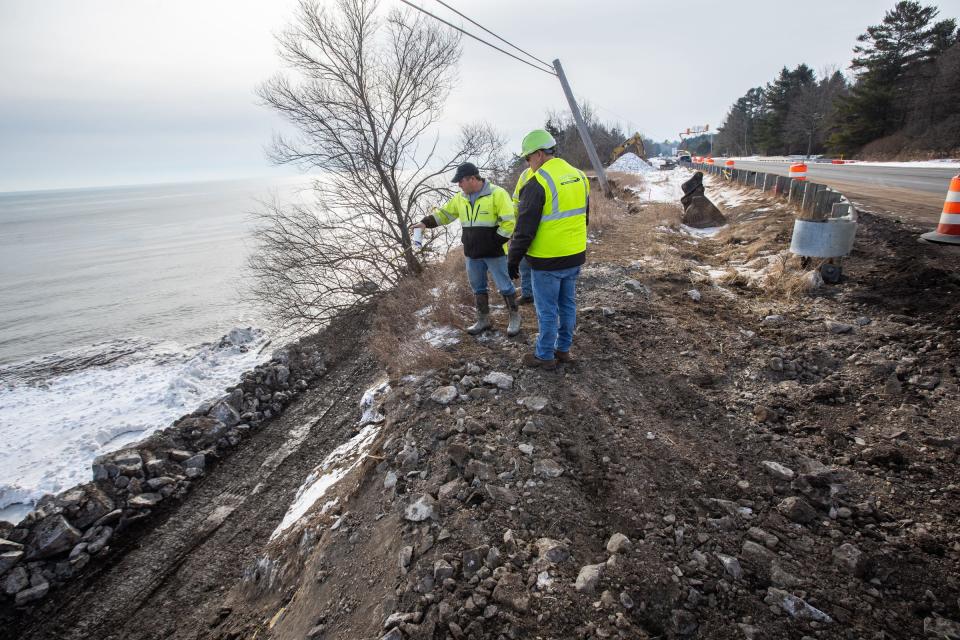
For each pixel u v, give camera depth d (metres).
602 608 2.22
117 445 7.94
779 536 2.56
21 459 7.88
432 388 4.41
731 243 9.37
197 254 50.22
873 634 2.04
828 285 5.78
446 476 3.30
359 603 2.75
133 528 6.05
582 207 3.68
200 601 4.75
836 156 45.03
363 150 11.81
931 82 37.47
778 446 3.25
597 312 5.45
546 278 3.84
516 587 2.37
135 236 82.12
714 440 3.39
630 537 2.65
